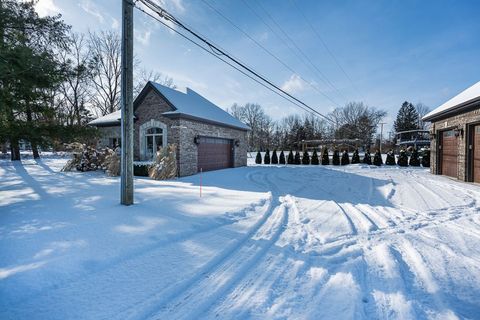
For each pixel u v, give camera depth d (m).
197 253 3.70
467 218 5.81
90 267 3.21
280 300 2.68
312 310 2.51
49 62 8.63
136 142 14.27
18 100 8.72
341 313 2.47
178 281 2.95
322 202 7.24
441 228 5.10
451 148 13.05
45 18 9.56
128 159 6.20
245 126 19.86
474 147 10.89
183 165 13.09
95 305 2.49
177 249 3.82
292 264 3.48
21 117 10.52
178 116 12.88
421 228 5.11
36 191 8.14
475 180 10.81
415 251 3.97
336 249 4.02
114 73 30.09
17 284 2.78
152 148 14.00
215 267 3.35
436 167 14.40
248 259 3.58
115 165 12.58
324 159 23.36
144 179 11.82
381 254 3.83
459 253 3.91
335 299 2.70
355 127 49.47
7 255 3.43
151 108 13.77
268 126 64.88
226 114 19.64
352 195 8.45
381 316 2.46
